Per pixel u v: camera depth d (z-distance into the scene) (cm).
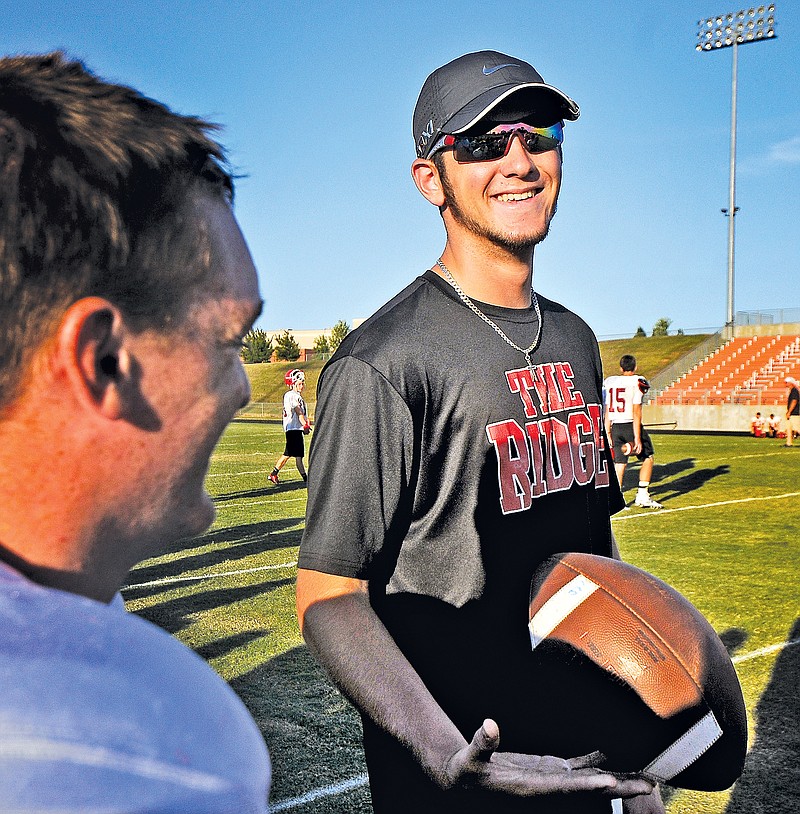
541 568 181
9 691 44
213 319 63
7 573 50
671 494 1138
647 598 163
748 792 306
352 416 169
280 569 691
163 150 60
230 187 69
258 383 5369
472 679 174
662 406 3086
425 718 142
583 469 196
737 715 156
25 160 54
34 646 46
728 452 1848
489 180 186
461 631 175
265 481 1391
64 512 55
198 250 61
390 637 160
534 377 189
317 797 306
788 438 2048
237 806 47
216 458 1877
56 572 56
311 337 8644
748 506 1013
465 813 158
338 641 155
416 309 184
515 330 191
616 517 937
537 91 188
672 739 152
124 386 57
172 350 60
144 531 61
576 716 159
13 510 54
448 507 177
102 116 58
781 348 3712
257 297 67
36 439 54
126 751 44
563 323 207
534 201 190
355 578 167
